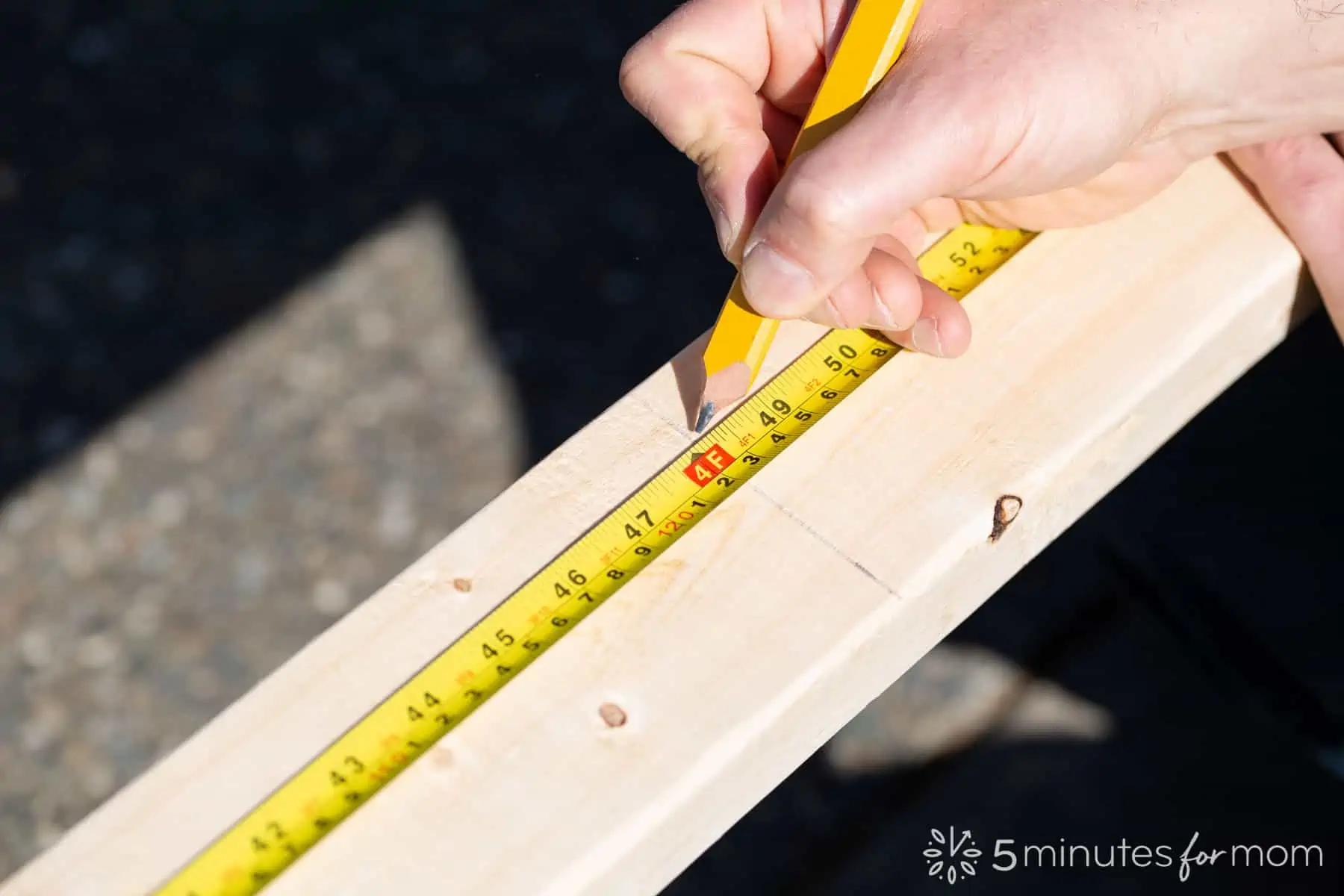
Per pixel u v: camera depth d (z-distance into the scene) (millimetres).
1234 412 2080
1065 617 2801
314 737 1071
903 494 1162
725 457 1204
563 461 1213
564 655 1084
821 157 1108
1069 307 1279
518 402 3227
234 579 3021
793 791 2656
